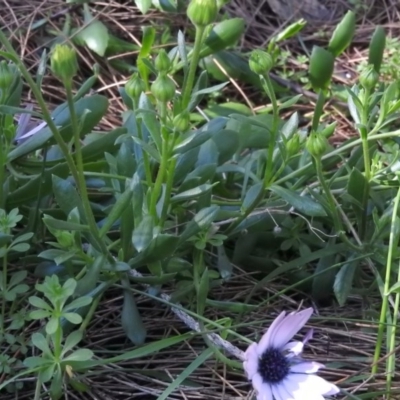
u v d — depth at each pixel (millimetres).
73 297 332
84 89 337
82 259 343
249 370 291
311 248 427
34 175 391
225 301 384
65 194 337
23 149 363
